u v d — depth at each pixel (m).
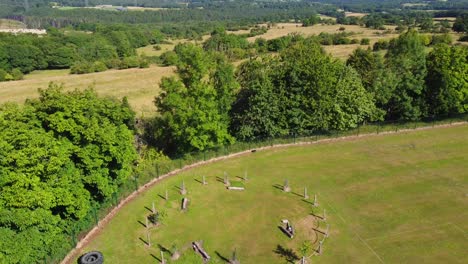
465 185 37.97
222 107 44.53
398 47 63.44
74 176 27.91
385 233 30.75
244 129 45.44
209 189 37.75
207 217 33.22
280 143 47.56
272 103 45.12
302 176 40.06
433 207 34.25
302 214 33.44
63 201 26.25
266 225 32.00
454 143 47.97
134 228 31.59
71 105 29.31
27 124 27.34
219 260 27.97
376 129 50.97
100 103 32.09
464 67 51.00
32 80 83.88
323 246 29.22
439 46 55.19
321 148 46.91
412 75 50.78
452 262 27.61
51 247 26.28
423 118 54.16
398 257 28.06
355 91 47.72
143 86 77.00
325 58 48.28
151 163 40.53
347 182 38.72
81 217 27.94
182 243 29.81
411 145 47.47
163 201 35.56
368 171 40.91
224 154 44.78
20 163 23.36
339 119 47.25
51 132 28.08
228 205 35.00
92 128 29.16
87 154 29.06
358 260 27.73
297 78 45.47
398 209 33.97
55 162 25.28
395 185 38.03
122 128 33.28
